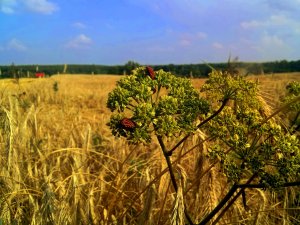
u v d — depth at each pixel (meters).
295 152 2.80
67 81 42.00
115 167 6.15
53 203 3.51
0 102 5.81
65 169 5.41
